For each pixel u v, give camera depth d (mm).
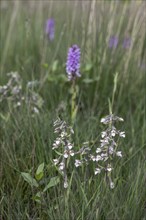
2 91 1431
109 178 1014
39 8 2090
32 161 1138
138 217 989
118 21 1707
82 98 1561
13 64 1875
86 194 1025
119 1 1690
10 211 1014
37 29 2074
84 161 1054
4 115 1398
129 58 1598
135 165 1145
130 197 998
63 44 1699
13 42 2014
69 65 1283
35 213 1038
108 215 954
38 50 1922
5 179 1143
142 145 1239
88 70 1574
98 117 1369
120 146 1184
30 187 1104
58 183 1072
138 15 1605
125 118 1479
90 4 1623
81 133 1228
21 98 1409
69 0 1830
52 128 1196
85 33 1610
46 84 1597
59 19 2000
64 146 1062
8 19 2246
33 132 1206
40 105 1403
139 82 1644
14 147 1176
